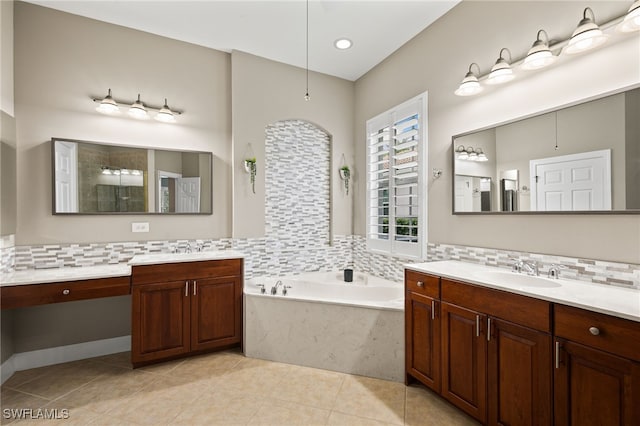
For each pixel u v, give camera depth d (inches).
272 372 102.4
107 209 115.0
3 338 95.9
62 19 109.4
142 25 117.9
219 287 114.8
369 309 100.2
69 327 110.5
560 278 75.9
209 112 134.4
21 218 102.7
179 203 127.6
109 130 116.3
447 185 108.7
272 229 146.5
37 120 105.4
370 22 115.0
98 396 87.6
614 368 49.2
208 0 103.0
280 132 149.4
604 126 67.7
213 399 86.4
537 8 81.5
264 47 133.3
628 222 64.8
